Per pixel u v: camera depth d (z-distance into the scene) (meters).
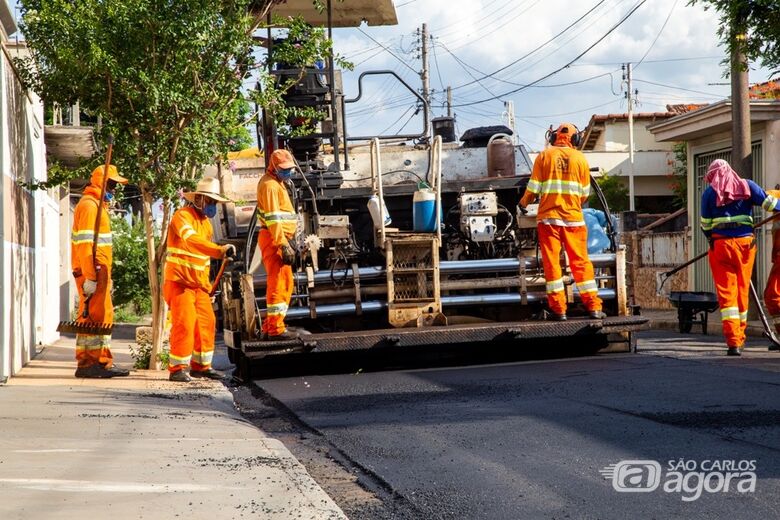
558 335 23.48
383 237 24.14
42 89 25.66
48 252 36.34
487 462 12.48
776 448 12.35
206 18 24.45
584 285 24.34
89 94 25.41
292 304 24.73
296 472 12.04
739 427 13.74
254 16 26.89
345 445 14.23
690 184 49.47
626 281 25.75
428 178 26.64
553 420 14.94
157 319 26.20
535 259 25.28
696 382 18.39
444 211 26.47
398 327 24.23
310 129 26.08
